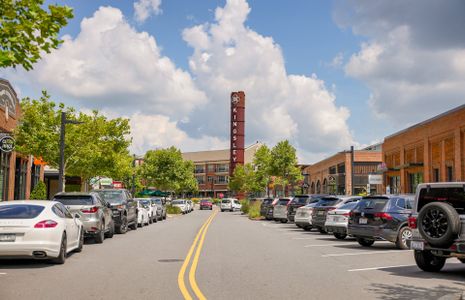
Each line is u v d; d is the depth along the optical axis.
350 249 16.69
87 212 18.17
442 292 9.20
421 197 11.74
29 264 12.87
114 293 8.97
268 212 38.38
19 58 8.98
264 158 73.81
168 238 21.20
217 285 9.77
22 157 33.16
